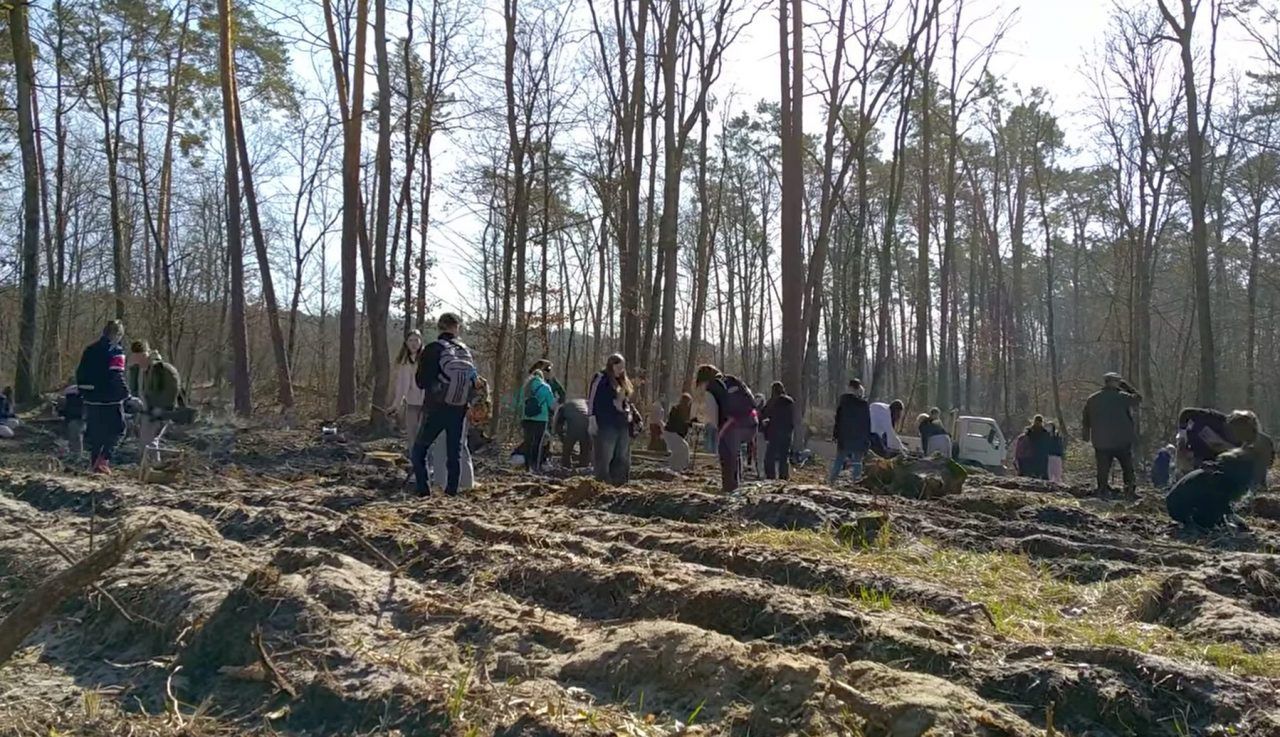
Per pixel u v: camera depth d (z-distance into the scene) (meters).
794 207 20.97
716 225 46.09
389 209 23.05
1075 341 53.22
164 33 31.61
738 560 7.14
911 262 60.56
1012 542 8.70
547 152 25.41
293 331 43.47
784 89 20.95
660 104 27.70
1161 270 51.00
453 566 6.71
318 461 16.31
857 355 34.16
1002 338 53.44
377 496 10.62
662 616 5.53
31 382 23.48
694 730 3.98
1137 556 8.36
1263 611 6.91
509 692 4.39
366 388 29.81
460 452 11.27
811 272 27.66
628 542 7.92
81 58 30.64
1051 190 51.62
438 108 26.44
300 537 7.70
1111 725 4.14
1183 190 40.78
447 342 10.98
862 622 4.96
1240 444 11.12
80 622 5.76
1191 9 27.91
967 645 4.83
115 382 12.70
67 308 40.78
